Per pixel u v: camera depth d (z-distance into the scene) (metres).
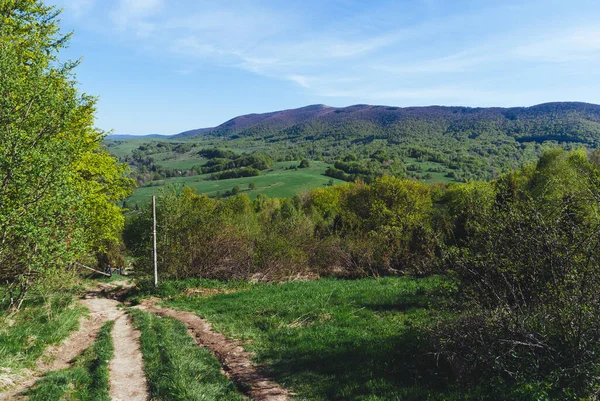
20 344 11.32
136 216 31.73
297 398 8.50
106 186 27.70
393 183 54.00
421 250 26.84
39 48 15.89
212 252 29.08
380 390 8.06
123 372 10.70
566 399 6.12
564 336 6.82
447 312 9.27
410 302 16.36
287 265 30.94
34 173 11.32
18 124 11.80
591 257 6.83
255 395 8.88
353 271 30.70
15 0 17.83
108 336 14.02
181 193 30.84
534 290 7.71
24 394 8.62
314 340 12.18
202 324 15.80
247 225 34.19
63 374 9.74
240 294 22.88
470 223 9.12
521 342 6.95
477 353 7.56
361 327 13.43
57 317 14.75
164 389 9.16
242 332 14.10
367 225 36.34
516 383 6.68
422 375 8.40
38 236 11.54
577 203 7.52
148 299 23.34
